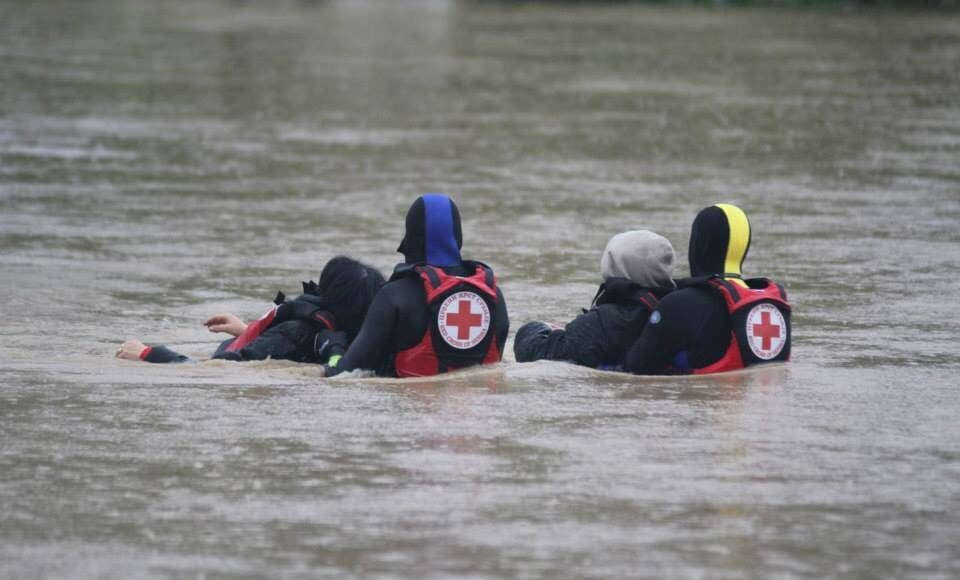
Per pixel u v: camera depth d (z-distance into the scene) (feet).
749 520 81.76
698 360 116.37
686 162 263.49
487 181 240.32
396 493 86.02
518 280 163.94
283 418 102.58
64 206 211.00
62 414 103.35
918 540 79.00
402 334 115.75
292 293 157.58
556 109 338.13
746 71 420.77
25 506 83.56
